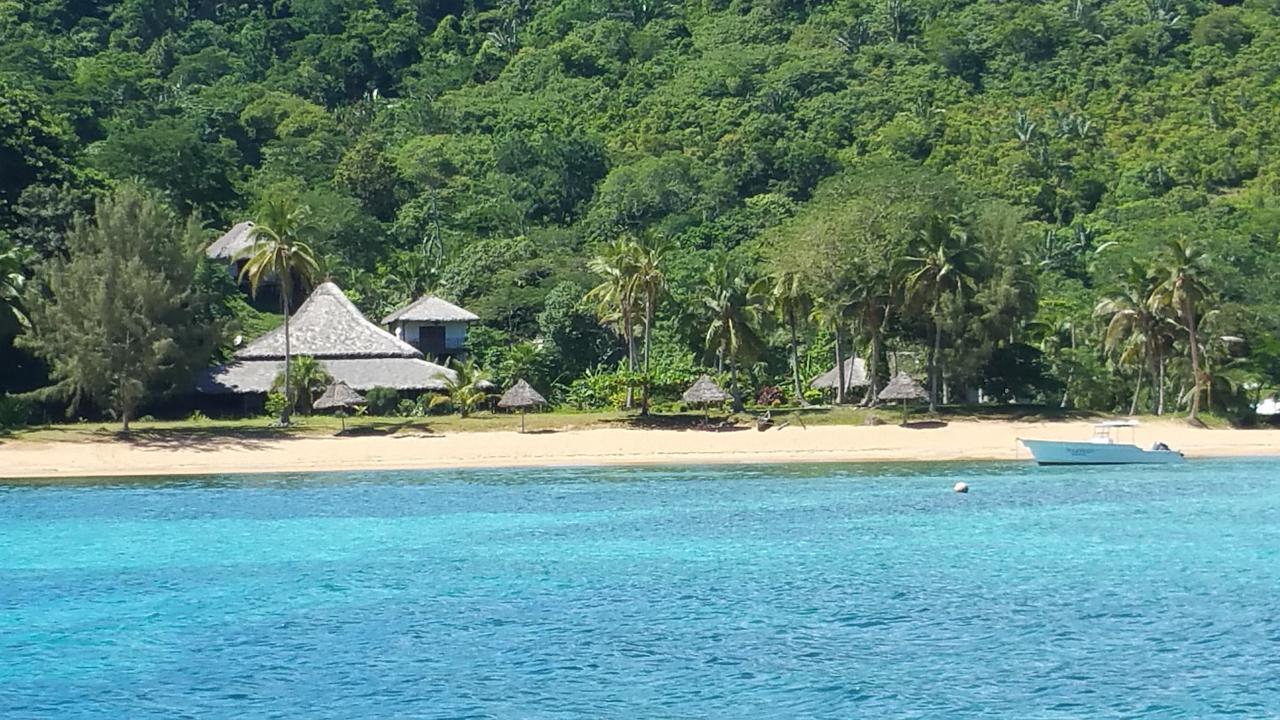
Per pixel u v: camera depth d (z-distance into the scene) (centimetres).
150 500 6956
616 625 4100
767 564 5034
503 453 8762
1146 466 8369
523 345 11206
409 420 9425
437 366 10456
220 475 8044
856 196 10975
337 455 8569
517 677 3572
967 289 9850
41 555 5391
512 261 13600
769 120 19038
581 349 11794
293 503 6819
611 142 19150
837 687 3456
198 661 3784
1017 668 3603
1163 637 3897
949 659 3694
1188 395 10438
